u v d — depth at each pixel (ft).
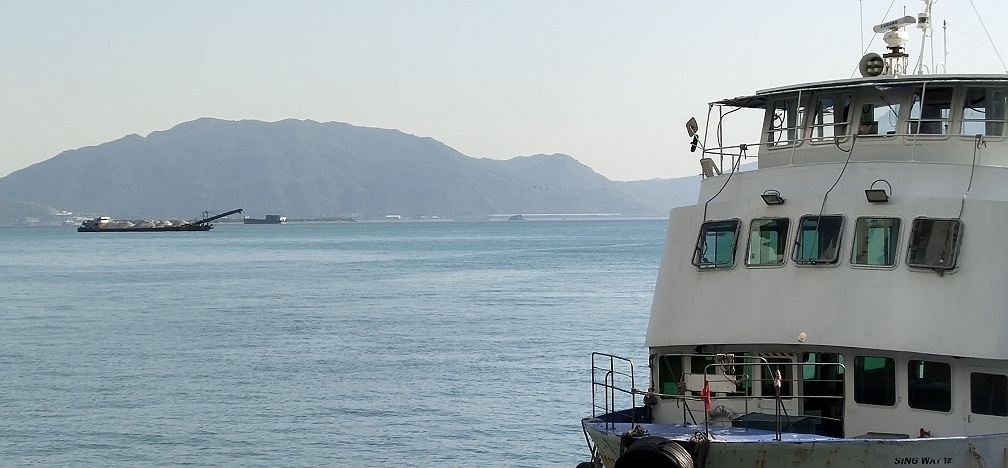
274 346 275.80
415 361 241.76
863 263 76.13
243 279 553.64
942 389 74.13
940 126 80.74
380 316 349.61
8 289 495.82
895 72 88.33
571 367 226.79
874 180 78.13
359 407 188.85
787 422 75.66
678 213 84.94
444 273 583.99
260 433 170.30
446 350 259.39
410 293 443.73
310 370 232.73
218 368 238.68
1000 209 73.51
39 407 194.80
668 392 83.61
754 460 68.54
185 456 156.56
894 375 75.31
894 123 82.17
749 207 80.94
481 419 175.73
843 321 75.51
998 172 76.33
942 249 74.02
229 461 152.97
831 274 76.69
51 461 154.92
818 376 77.87
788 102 87.45
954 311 73.00
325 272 609.83
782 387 78.43
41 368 242.99
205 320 345.10
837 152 83.35
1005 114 79.87
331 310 375.25
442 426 171.32
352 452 155.94
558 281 499.92
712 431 72.64
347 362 243.40
